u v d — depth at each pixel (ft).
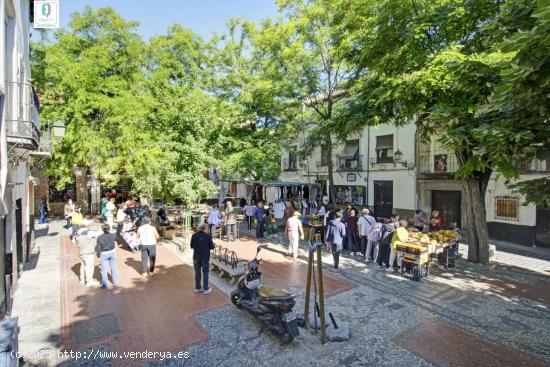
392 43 34.06
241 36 62.39
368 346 17.85
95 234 28.81
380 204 71.92
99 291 26.07
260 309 18.86
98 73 57.77
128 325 20.22
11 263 24.75
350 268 32.42
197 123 44.62
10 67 24.02
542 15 11.27
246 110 60.59
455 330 19.63
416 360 16.52
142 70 62.75
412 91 29.14
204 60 62.95
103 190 88.69
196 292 25.45
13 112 24.07
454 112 23.41
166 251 40.19
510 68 14.07
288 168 99.30
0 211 17.26
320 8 50.14
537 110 15.71
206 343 18.16
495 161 18.10
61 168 56.90
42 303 23.59
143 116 50.06
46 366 15.96
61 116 53.11
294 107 59.72
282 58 54.44
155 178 40.04
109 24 61.00
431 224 42.42
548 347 17.70
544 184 16.63
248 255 37.52
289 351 17.34
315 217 50.31
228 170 54.08
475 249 35.09
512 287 27.30
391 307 22.95
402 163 65.16
